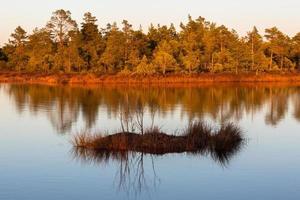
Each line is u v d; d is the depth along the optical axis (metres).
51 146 22.20
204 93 60.56
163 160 18.80
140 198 13.93
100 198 13.96
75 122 31.78
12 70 109.94
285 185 15.21
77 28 103.88
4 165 18.22
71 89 69.88
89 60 102.69
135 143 20.91
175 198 13.90
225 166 17.80
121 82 86.69
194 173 16.73
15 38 116.50
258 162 18.47
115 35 96.44
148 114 35.94
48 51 101.94
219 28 97.75
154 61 89.88
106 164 18.23
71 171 17.16
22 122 31.92
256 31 100.56
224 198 13.88
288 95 57.06
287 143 22.70
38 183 15.60
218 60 94.25
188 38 95.50
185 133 22.80
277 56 103.94
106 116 35.28
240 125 29.80
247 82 88.50
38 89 70.00
